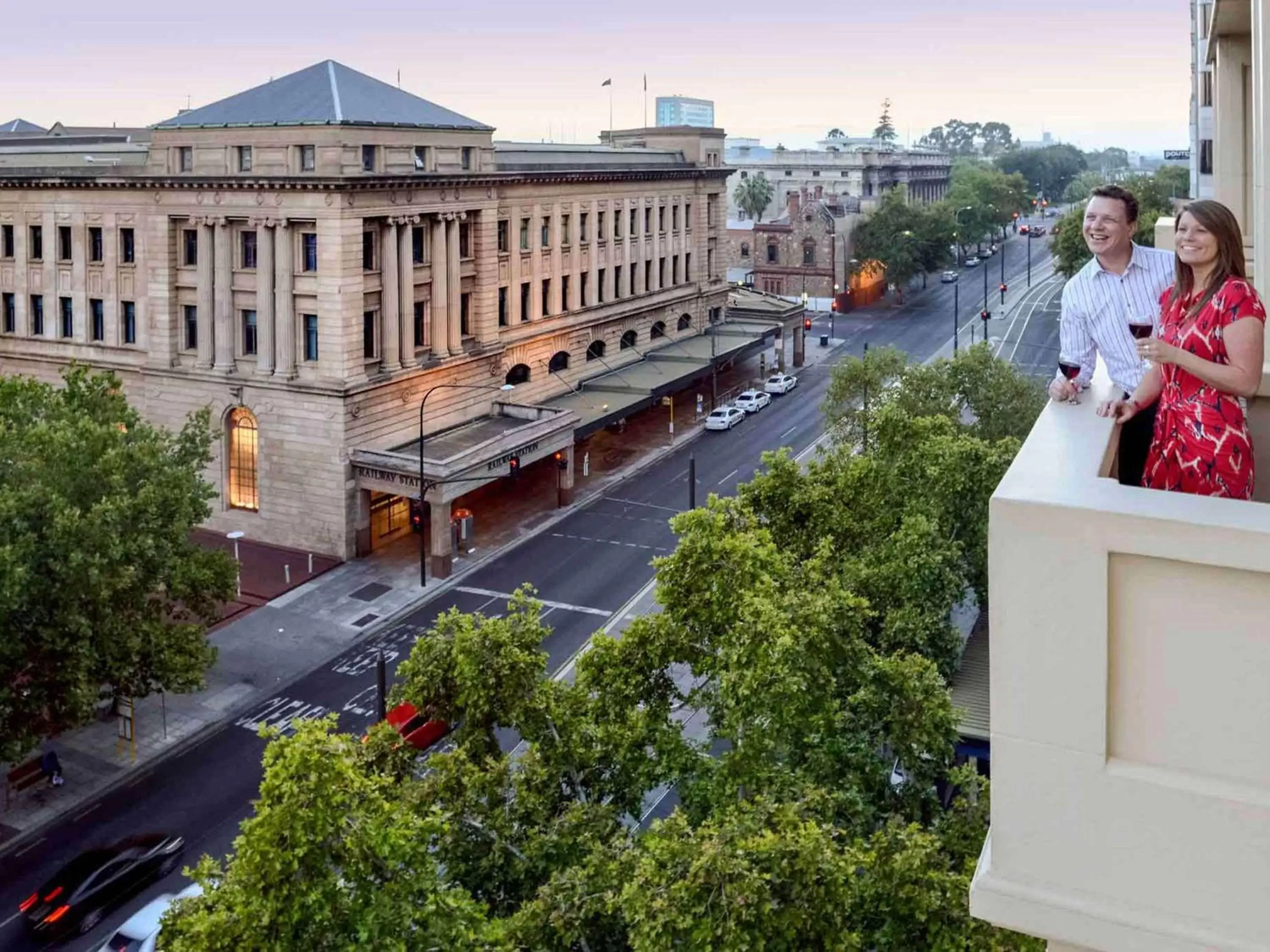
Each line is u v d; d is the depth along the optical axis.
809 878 15.41
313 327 53.69
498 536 57.28
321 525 54.25
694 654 23.47
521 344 67.50
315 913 15.47
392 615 47.59
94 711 32.78
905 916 16.62
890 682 21.58
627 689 22.81
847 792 20.33
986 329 106.00
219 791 34.19
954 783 20.94
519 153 72.56
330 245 52.00
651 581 50.59
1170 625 5.47
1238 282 6.73
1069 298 9.05
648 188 82.69
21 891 28.91
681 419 81.06
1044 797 5.86
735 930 14.88
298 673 42.44
